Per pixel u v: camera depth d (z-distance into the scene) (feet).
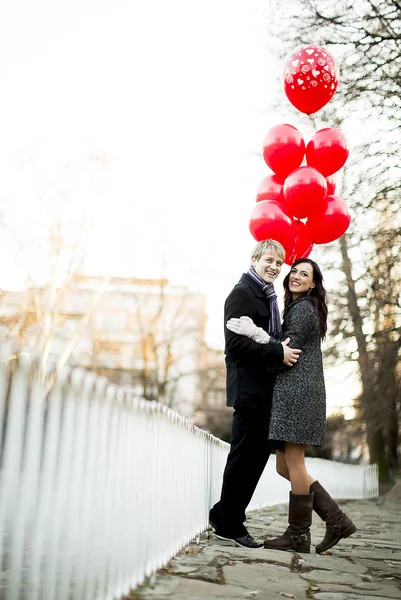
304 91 19.93
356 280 50.47
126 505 10.42
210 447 19.83
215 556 14.43
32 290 66.49
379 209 42.73
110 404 9.52
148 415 11.86
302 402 15.60
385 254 44.62
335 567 14.08
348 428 72.69
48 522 7.64
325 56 19.77
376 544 20.11
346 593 11.49
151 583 11.23
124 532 10.30
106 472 9.37
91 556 8.83
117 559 10.00
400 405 68.74
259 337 15.53
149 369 106.11
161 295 99.25
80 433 8.30
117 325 110.32
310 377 15.83
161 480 12.96
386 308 49.19
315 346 16.24
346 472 61.72
